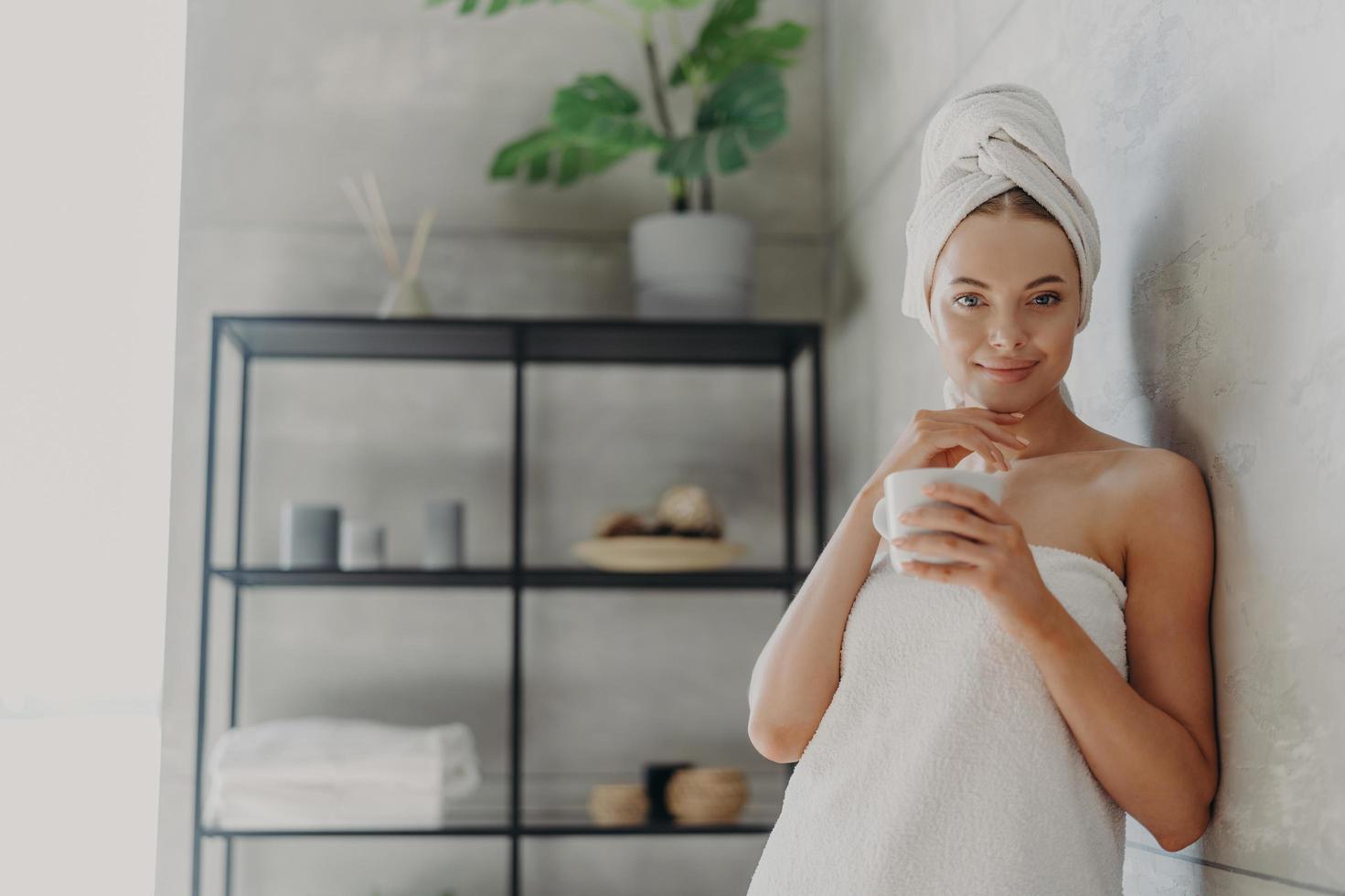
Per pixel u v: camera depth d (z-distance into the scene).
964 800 0.79
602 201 2.25
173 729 2.09
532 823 1.88
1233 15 0.86
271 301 2.19
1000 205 0.86
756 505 2.22
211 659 2.10
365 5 2.26
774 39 2.07
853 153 2.06
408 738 1.89
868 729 0.84
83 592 2.14
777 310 2.27
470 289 2.22
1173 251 0.94
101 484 2.16
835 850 0.83
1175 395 0.94
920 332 1.65
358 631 2.13
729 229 2.05
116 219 2.21
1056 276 0.85
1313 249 0.76
